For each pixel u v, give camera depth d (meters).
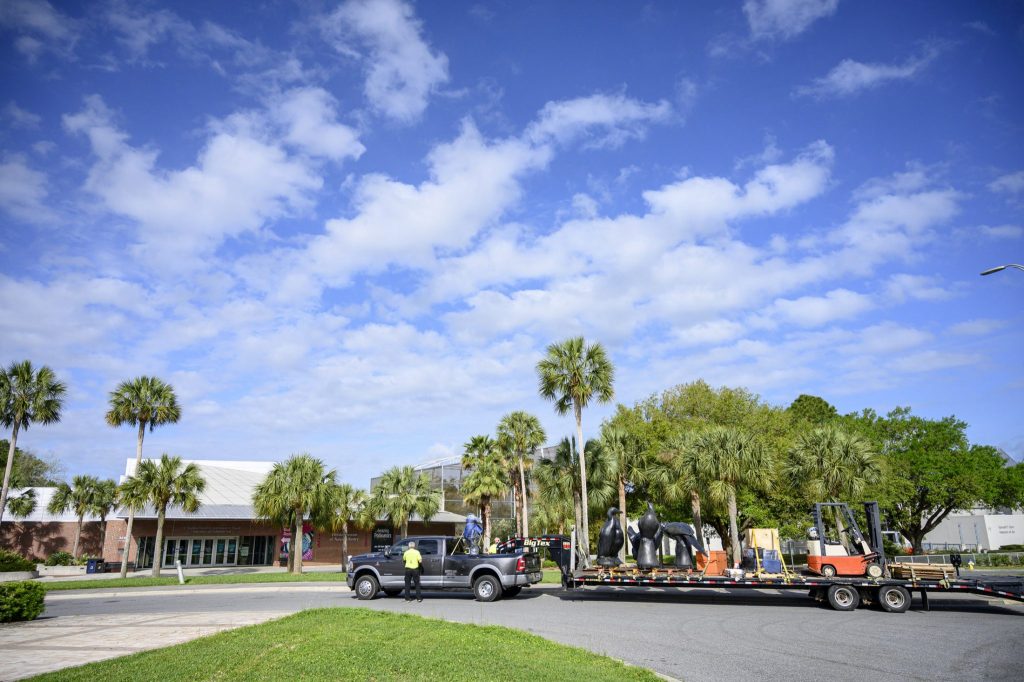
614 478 36.84
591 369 34.69
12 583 15.10
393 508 42.41
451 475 66.94
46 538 53.59
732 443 31.47
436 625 12.34
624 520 35.00
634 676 8.52
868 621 14.68
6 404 37.84
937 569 16.69
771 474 33.41
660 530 19.42
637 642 11.84
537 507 46.47
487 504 42.97
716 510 38.53
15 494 54.91
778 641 11.95
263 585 26.95
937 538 60.28
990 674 9.15
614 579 18.38
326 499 38.28
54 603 21.08
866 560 17.22
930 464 48.72
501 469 43.25
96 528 54.81
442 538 19.53
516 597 19.69
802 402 68.81
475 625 12.52
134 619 15.30
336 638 10.62
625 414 49.06
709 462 31.73
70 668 8.84
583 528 32.69
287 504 37.97
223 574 38.03
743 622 14.48
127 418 38.72
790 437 43.22
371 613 14.18
